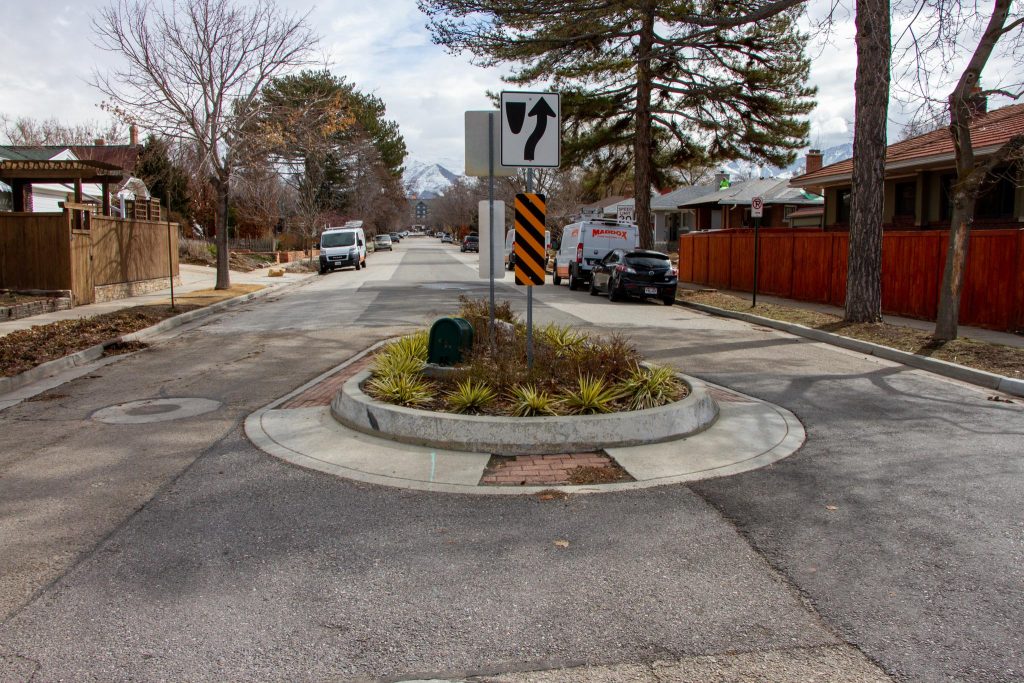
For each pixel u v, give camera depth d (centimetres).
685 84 2492
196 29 2183
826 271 1945
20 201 2066
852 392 928
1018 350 1107
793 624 373
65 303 1761
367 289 2467
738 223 4328
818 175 2577
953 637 360
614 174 2883
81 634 367
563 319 1642
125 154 3912
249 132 2381
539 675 333
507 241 3697
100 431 753
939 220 2195
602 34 2159
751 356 1195
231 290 2356
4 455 673
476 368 761
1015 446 683
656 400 731
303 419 780
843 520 504
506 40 2150
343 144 5078
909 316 1631
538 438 656
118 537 485
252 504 543
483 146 849
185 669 337
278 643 359
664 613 385
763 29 2223
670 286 2042
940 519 504
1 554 459
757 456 652
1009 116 1585
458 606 394
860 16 1422
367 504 541
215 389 952
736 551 458
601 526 498
